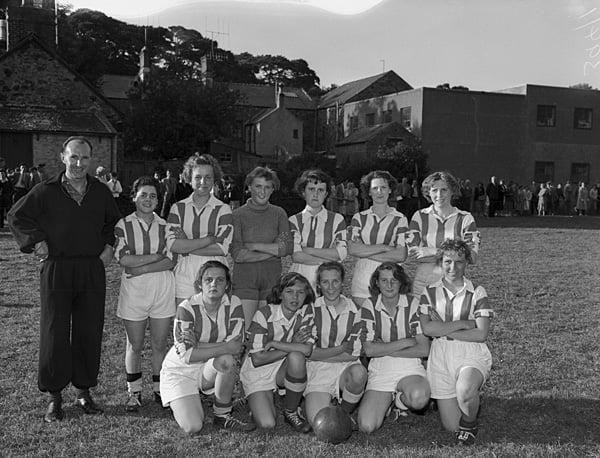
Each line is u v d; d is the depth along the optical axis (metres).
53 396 4.55
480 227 22.00
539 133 36.75
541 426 4.48
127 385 5.17
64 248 4.56
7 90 27.34
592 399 4.99
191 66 53.44
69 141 4.56
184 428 4.28
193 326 4.44
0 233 16.08
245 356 5.04
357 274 5.25
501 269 11.73
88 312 4.66
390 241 5.20
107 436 4.23
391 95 38.09
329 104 46.75
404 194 24.77
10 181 17.80
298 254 5.13
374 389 4.56
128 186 32.09
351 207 24.42
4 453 3.92
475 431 4.26
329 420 4.16
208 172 4.86
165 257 4.80
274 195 26.17
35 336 6.50
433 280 5.09
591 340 6.71
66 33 44.66
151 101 34.47
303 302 4.56
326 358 4.63
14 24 29.50
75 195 4.65
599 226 22.89
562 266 12.19
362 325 4.60
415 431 4.43
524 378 5.46
